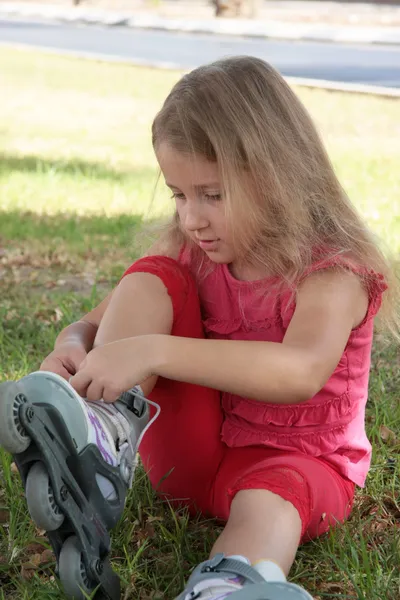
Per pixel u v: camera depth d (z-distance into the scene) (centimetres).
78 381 206
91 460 196
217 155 214
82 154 1016
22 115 1351
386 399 327
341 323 216
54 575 219
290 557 202
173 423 238
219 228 220
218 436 242
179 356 206
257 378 204
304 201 226
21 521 249
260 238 224
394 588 213
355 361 238
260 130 221
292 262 222
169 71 1709
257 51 1916
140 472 271
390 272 243
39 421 183
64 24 2797
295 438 234
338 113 1223
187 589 184
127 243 571
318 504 222
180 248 252
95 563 193
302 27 2373
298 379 205
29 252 577
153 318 225
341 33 2195
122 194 775
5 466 265
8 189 798
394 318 260
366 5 3008
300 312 218
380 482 271
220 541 201
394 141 1045
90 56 1972
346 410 238
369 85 1423
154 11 3031
